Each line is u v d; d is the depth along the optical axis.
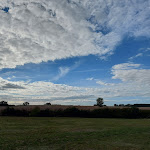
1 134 11.92
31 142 9.42
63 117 32.16
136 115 32.34
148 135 11.62
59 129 14.53
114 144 9.05
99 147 8.41
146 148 8.27
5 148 8.19
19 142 9.40
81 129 14.58
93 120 25.47
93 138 10.58
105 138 10.60
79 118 29.95
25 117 30.19
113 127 16.08
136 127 15.93
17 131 13.34
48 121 22.55
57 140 9.93
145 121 23.95
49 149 8.02
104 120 25.64
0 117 28.98
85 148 8.21
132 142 9.53
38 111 32.75
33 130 13.90
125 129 14.45
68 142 9.46
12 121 21.83
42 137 10.79
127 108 33.62
